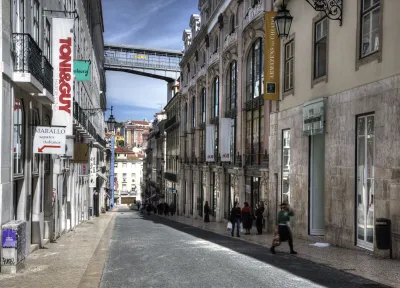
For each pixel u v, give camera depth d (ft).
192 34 138.92
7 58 29.30
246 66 81.30
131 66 217.36
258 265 30.12
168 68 223.10
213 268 28.91
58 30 45.78
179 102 158.40
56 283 24.62
